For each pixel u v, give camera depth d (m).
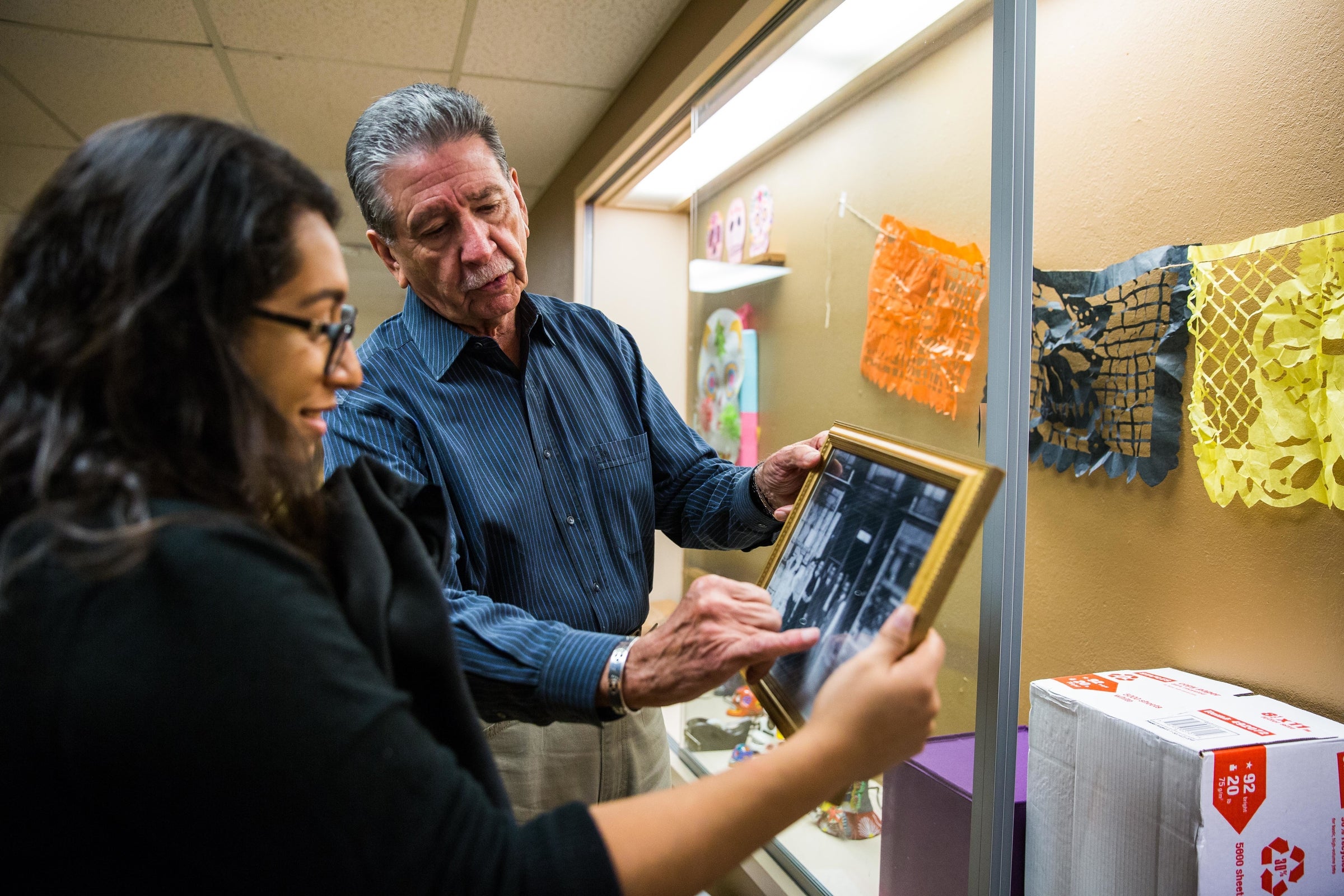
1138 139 1.34
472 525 1.10
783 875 1.80
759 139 1.92
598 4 2.17
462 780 0.47
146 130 0.48
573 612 1.15
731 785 0.51
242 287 0.47
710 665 0.71
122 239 0.45
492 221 1.10
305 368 0.52
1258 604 1.16
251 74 2.62
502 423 1.15
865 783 1.51
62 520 0.41
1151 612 1.33
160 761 0.40
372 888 0.42
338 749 0.42
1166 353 1.27
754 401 2.01
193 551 0.42
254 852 0.41
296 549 0.51
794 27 1.68
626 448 1.23
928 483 0.69
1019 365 1.09
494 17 2.23
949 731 1.20
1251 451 1.15
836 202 1.61
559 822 0.49
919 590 0.60
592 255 3.31
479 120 1.09
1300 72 1.09
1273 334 1.12
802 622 0.80
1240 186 1.18
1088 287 1.41
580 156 3.28
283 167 0.51
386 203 1.08
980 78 1.17
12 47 2.39
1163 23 1.29
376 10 2.19
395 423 1.11
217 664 0.41
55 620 0.40
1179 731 0.98
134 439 0.45
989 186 1.15
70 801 0.41
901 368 1.40
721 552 2.20
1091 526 1.45
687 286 3.42
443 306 1.15
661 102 2.33
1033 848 1.16
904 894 1.33
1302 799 0.95
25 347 0.44
